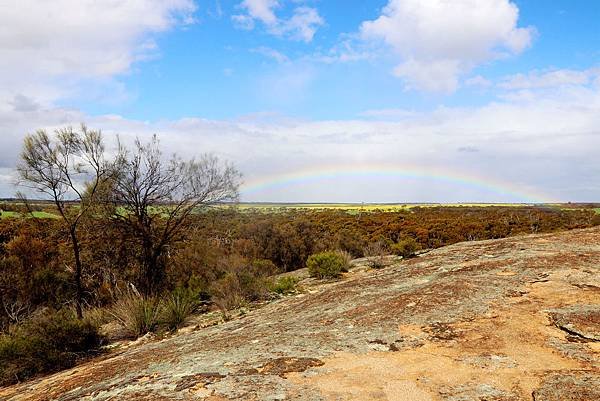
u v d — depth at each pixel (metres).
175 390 4.70
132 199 17.88
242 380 4.80
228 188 19.39
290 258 33.00
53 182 16.44
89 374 6.54
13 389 6.97
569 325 5.70
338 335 6.37
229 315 11.78
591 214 45.16
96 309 15.91
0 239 21.61
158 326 11.73
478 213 52.88
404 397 4.19
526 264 9.04
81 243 18.97
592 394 3.86
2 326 15.22
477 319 6.34
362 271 17.00
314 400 4.19
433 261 11.45
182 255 20.92
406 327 6.34
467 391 4.22
